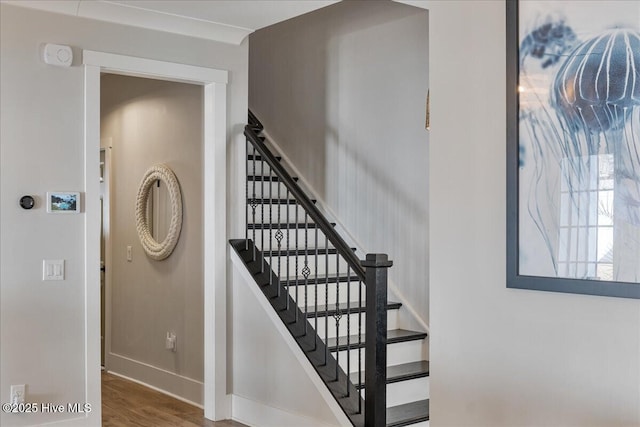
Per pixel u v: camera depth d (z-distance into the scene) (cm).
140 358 561
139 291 560
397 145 490
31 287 381
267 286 439
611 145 230
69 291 394
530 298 256
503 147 263
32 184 381
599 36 234
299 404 405
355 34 525
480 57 271
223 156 459
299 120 580
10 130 374
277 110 605
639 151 223
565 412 246
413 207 478
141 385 552
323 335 446
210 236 457
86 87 400
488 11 269
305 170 572
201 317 483
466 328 277
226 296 461
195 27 439
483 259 271
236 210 468
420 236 473
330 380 387
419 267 474
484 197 270
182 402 498
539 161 250
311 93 567
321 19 555
